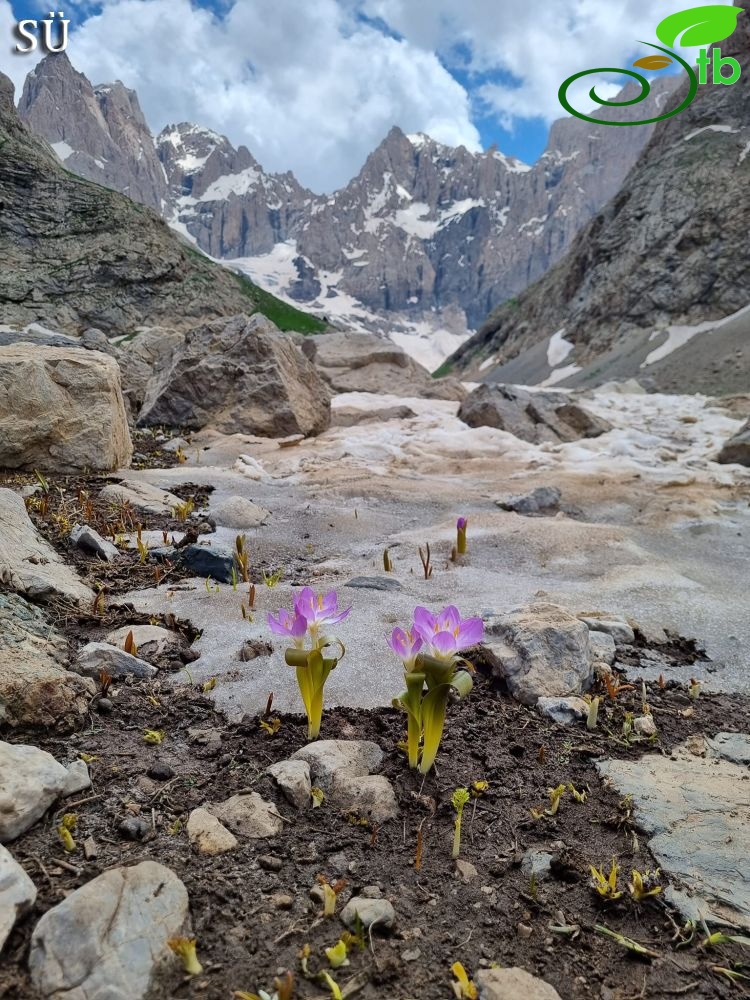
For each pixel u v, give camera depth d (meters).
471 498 1.26
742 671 0.63
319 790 0.41
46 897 0.32
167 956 0.30
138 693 0.52
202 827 0.38
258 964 0.31
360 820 0.40
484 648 0.60
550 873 0.37
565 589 0.79
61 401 1.21
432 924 0.34
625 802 0.43
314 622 0.47
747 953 0.33
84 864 0.35
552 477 1.45
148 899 0.32
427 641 0.43
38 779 0.38
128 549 0.86
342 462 1.53
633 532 1.09
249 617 0.67
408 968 0.31
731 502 1.30
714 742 0.51
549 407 2.23
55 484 1.12
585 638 0.59
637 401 3.19
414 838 0.39
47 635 0.57
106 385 1.26
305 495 1.23
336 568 0.85
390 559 0.89
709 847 0.39
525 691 0.55
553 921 0.34
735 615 0.74
